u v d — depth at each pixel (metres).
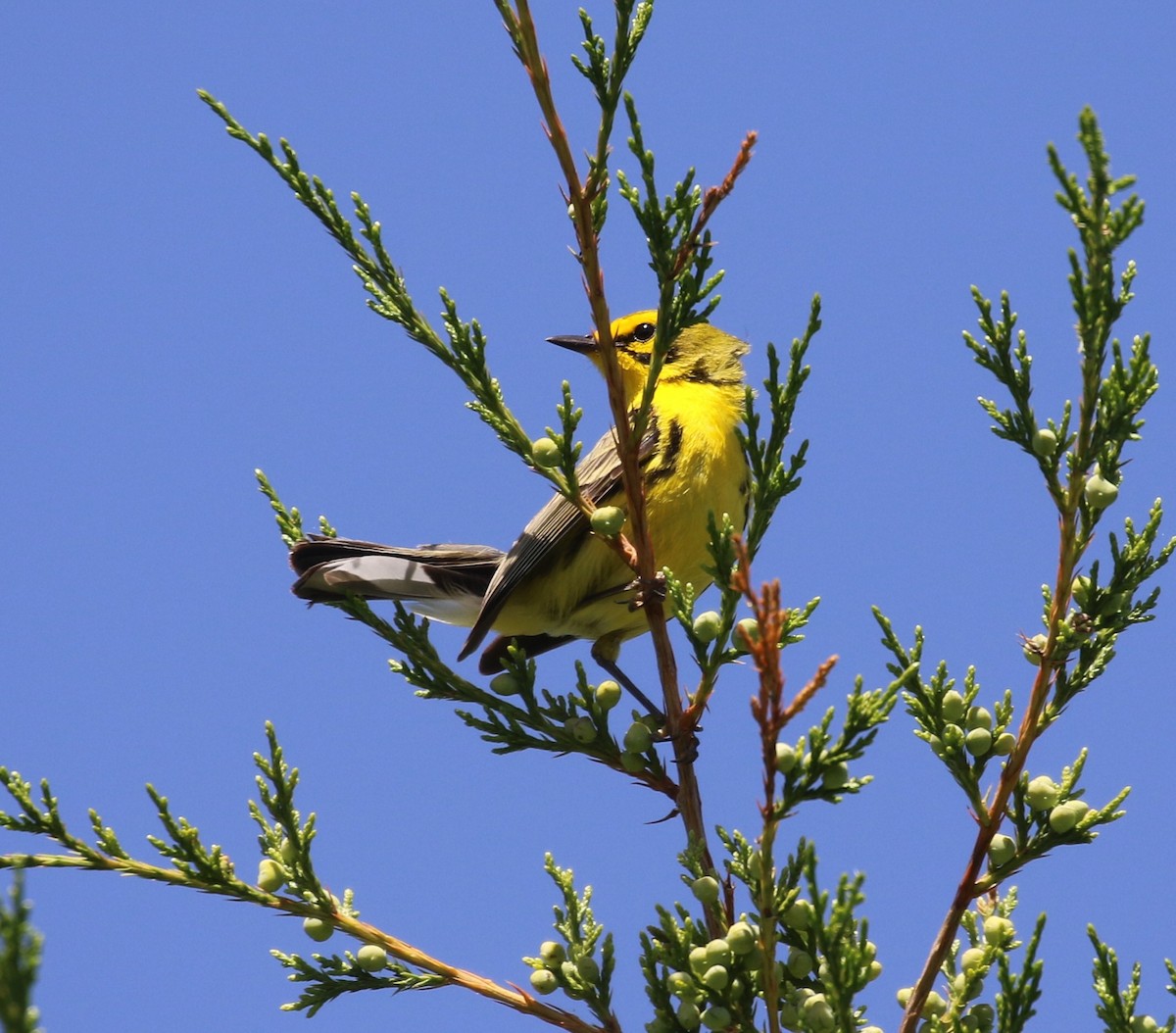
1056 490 8.20
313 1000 8.92
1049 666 8.12
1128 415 7.96
